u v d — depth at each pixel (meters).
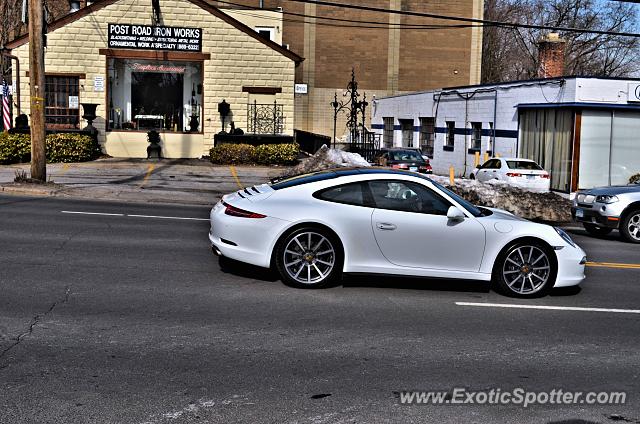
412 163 28.95
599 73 62.34
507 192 20.62
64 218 14.79
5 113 27.95
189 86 30.58
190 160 29.83
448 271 9.45
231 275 10.05
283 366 6.45
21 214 15.05
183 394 5.71
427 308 8.78
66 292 8.77
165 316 7.91
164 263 10.69
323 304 8.70
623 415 5.64
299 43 45.03
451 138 38.25
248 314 8.12
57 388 5.74
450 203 9.57
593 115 28.02
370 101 46.06
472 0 45.97
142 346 6.86
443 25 46.00
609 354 7.23
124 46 29.67
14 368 6.15
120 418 5.21
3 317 7.62
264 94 30.88
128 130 30.03
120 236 12.90
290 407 5.53
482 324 8.17
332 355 6.81
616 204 16.08
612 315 8.88
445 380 6.29
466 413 5.57
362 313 8.38
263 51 30.64
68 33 29.33
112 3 29.45
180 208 17.92
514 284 9.61
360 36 45.47
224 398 5.66
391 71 45.94
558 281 9.66
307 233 9.30
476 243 9.44
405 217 9.35
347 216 9.29
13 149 26.12
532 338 7.70
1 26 40.75
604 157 28.30
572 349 7.35
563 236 9.84
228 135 29.61
